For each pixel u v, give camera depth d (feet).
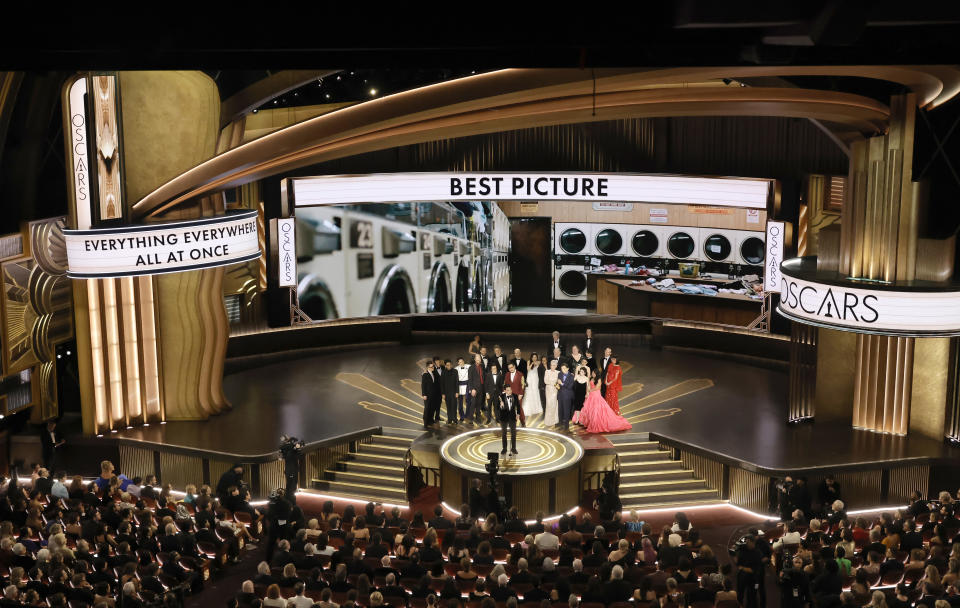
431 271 89.35
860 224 62.64
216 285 71.51
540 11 13.87
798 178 80.48
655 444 68.18
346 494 66.03
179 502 54.65
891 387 67.56
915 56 16.75
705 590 42.60
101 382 68.44
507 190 87.30
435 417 72.13
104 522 51.39
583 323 92.79
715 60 15.90
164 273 66.28
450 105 59.57
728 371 84.23
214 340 72.02
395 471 67.26
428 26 13.98
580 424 70.28
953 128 65.67
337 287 87.30
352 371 85.25
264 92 68.69
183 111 68.85
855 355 69.15
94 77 65.31
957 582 40.11
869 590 42.93
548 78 53.36
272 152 68.74
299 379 83.05
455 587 43.98
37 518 49.83
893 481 63.16
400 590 42.83
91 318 67.31
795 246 81.61
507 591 42.75
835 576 43.83
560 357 71.26
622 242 89.20
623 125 85.97
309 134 67.36
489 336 94.32
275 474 65.41
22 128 63.46
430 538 48.01
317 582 43.52
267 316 86.94
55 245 67.56
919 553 45.37
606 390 70.03
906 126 60.03
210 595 51.21
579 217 89.81
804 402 70.08
